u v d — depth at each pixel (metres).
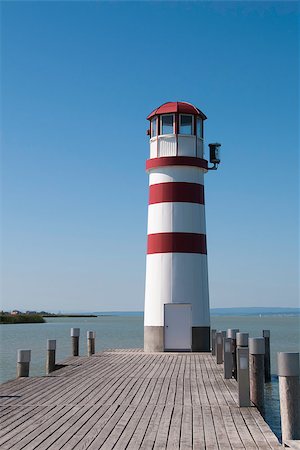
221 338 24.22
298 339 64.81
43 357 41.00
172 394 16.23
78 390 17.00
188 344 30.20
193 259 30.58
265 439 11.23
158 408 14.23
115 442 11.00
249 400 14.42
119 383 18.41
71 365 24.22
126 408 14.21
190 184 30.98
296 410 11.22
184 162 30.78
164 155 31.27
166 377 19.83
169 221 30.67
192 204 30.91
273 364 37.41
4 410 13.95
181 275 30.34
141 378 19.62
